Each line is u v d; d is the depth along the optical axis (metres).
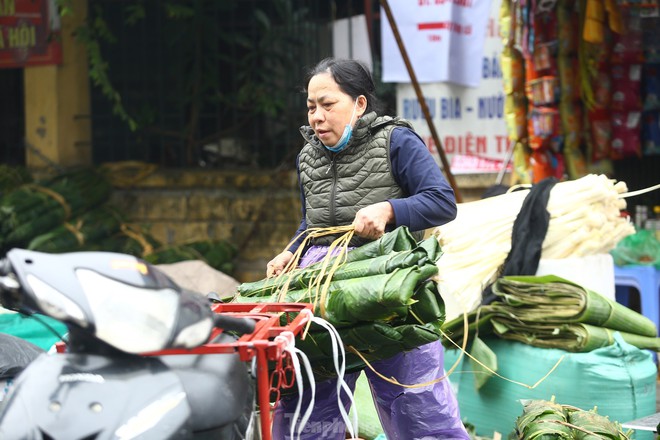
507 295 5.58
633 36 8.03
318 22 10.78
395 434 4.10
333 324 3.56
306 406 4.03
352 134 4.04
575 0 8.14
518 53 8.18
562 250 5.92
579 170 8.25
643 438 5.05
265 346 2.81
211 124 11.48
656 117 8.44
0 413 2.60
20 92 11.40
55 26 10.62
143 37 11.12
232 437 2.92
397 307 3.42
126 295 2.57
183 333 2.61
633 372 5.23
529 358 5.42
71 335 2.72
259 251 10.62
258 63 11.08
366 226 3.79
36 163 10.83
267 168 11.05
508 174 8.86
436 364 4.03
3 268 2.59
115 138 11.16
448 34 8.59
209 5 11.00
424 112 7.81
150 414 2.57
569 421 4.30
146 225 10.50
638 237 7.68
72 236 9.55
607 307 5.36
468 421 5.72
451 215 3.97
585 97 8.21
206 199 10.66
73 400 2.55
